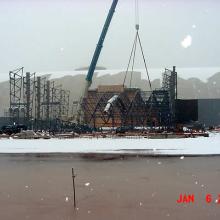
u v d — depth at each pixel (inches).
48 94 4133.9
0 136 2726.4
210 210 502.9
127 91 3644.2
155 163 1120.8
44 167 1045.2
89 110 3614.7
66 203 558.9
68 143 2025.1
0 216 478.9
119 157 1309.1
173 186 710.5
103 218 464.1
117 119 3543.3
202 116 4783.5
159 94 3368.6
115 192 650.2
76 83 5580.7
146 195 617.9
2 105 5393.7
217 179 799.7
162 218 460.8
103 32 3577.8
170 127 3361.2
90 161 1189.7
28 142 2154.3
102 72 5797.2
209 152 1457.9
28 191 663.8
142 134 2652.6
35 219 462.0
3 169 1008.2
